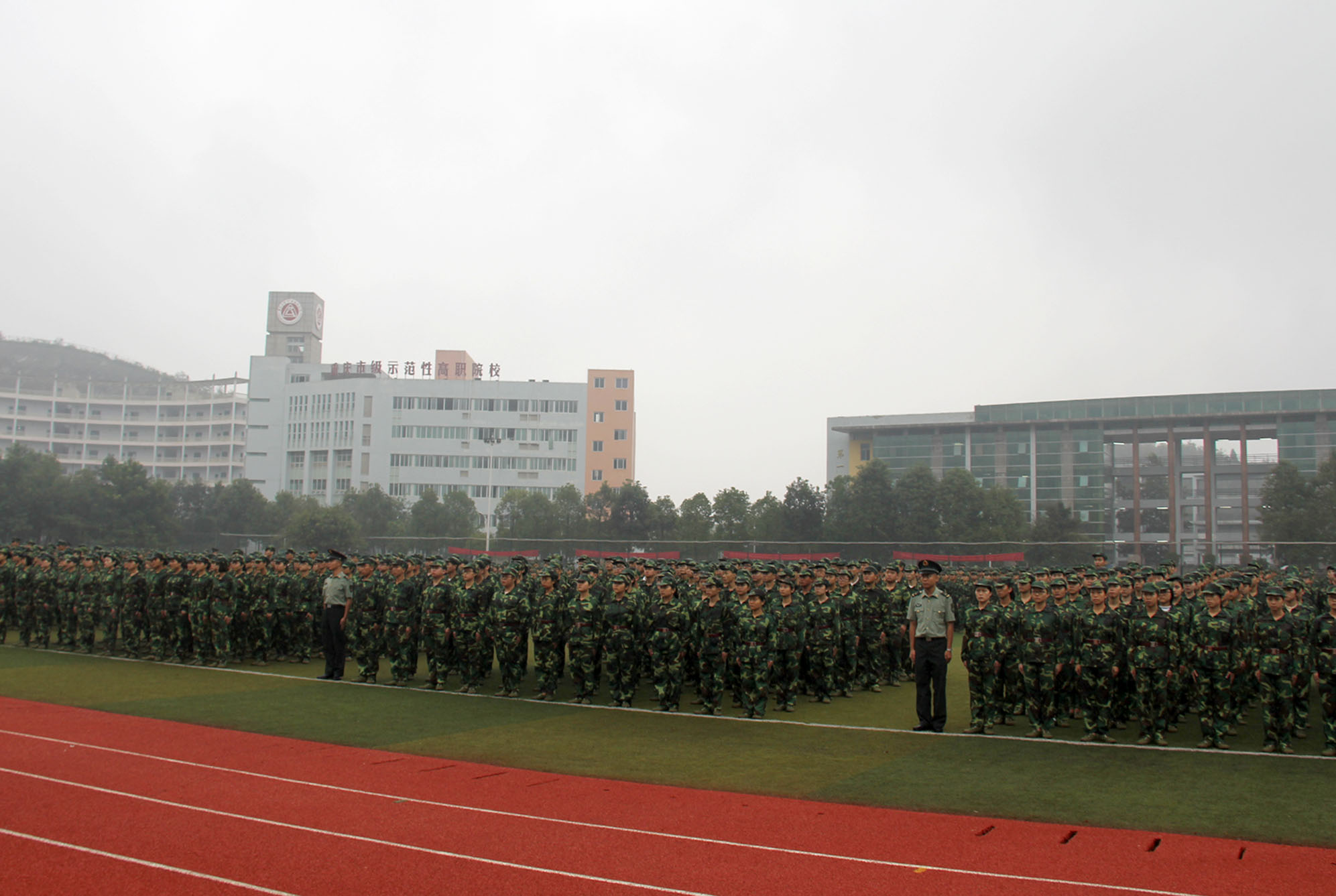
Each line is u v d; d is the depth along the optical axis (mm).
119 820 7848
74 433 129000
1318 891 6449
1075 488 89938
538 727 12617
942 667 12516
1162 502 103875
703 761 10617
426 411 97875
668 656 14164
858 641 16812
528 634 16406
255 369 102688
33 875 6512
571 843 7438
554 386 99625
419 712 13680
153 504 65312
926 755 10953
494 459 98000
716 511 64750
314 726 12422
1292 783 9648
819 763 10500
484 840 7469
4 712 13109
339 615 17219
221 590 18688
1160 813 8492
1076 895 6363
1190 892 6434
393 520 75062
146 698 14586
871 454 102438
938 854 7270
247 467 101625
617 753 11023
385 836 7547
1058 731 12688
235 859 6906
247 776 9516
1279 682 11234
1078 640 12227
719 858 7102
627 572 15539
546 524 68812
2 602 22156
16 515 60812
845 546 37750
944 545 36719
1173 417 87312
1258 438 91938
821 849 7363
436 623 16062
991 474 93438
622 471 104625
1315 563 32719
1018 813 8492
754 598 13562
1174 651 11891
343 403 98750
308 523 58344
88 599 20391
